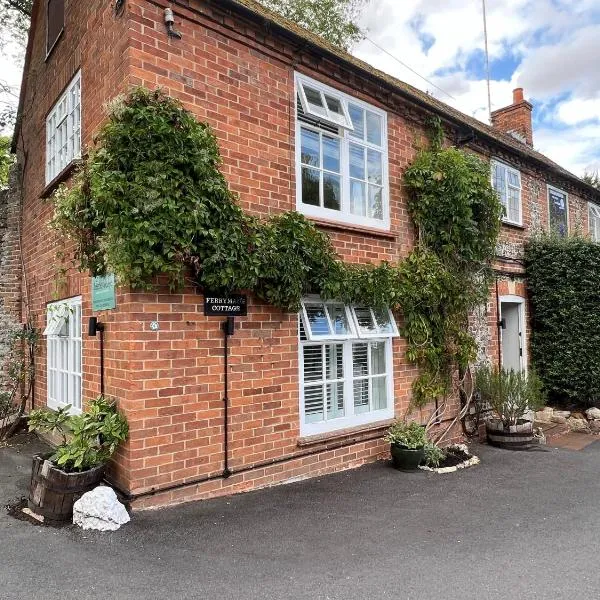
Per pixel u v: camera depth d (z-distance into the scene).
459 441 8.49
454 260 8.20
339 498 5.47
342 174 7.00
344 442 6.63
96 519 4.37
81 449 4.60
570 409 10.80
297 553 4.08
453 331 8.09
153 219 4.53
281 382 5.92
